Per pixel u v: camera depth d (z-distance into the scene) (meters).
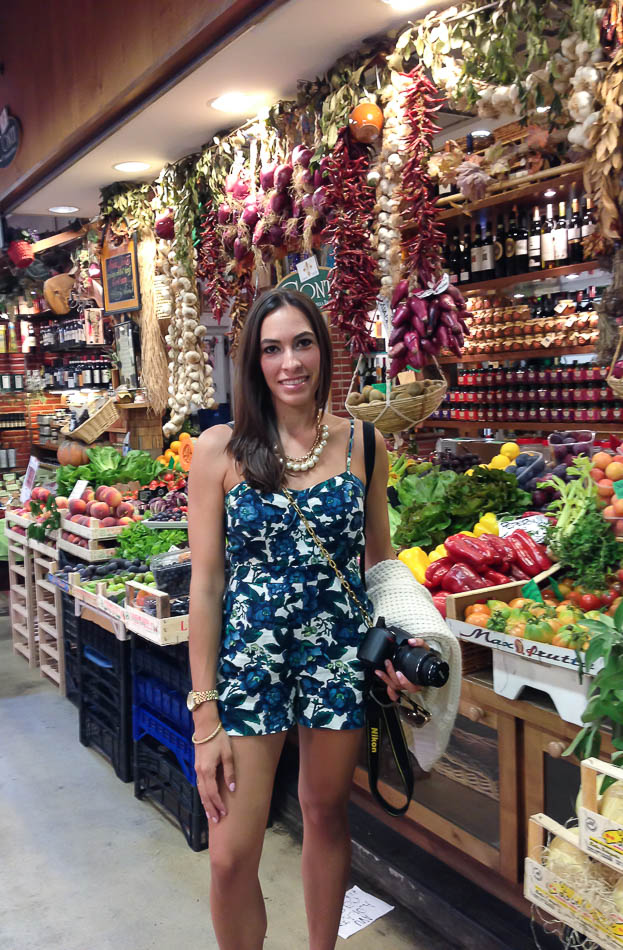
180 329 4.80
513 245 5.21
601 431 5.31
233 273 4.57
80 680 3.79
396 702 1.80
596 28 2.61
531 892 1.41
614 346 2.96
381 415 3.14
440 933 2.36
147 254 5.25
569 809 1.98
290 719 1.77
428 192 3.26
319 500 1.72
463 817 2.29
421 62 3.15
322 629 1.73
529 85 2.90
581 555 2.37
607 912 1.27
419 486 3.15
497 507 3.07
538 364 5.86
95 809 3.23
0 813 3.21
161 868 2.81
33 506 4.71
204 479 1.77
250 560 1.74
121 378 5.86
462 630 2.21
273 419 1.77
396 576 1.89
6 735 3.96
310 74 3.60
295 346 1.72
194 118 4.05
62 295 7.24
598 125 2.61
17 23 4.90
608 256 3.11
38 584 4.71
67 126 4.45
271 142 4.00
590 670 1.85
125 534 3.86
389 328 3.36
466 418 6.11
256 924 1.81
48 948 2.40
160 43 3.45
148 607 3.02
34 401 8.59
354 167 3.42
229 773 1.72
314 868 1.90
